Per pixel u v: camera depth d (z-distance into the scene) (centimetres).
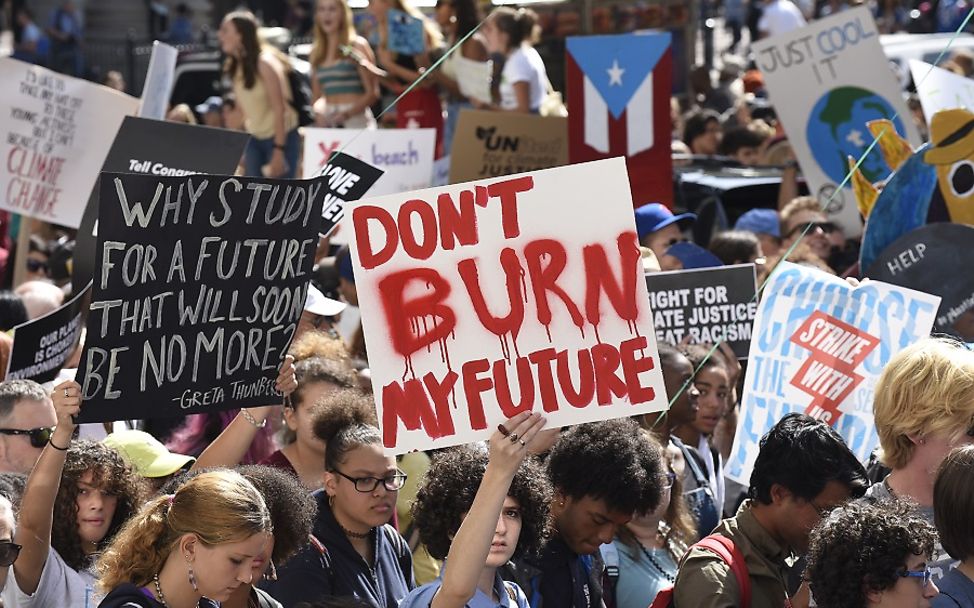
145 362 518
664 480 566
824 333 646
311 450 654
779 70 1122
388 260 484
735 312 821
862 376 638
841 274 1018
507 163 1145
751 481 529
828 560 450
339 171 845
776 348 652
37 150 983
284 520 520
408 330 483
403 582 600
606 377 484
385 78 1437
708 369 725
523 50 1351
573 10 2061
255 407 584
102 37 3625
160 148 778
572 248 486
